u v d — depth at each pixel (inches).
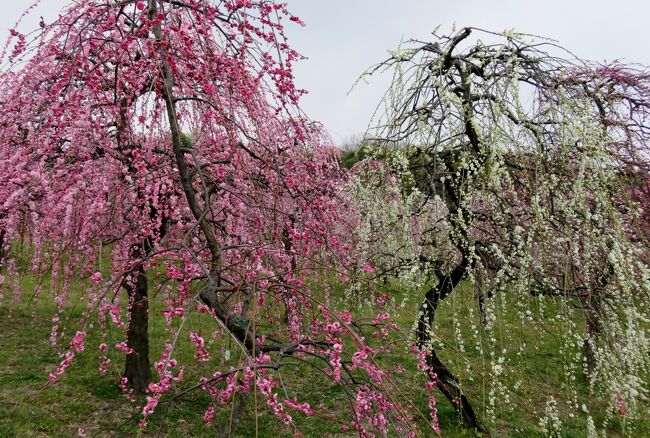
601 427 187.0
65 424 156.6
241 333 90.4
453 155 146.0
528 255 114.8
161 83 112.2
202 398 176.7
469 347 234.2
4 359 210.5
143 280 183.5
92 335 246.4
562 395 209.2
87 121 126.8
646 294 110.6
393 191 138.9
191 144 161.8
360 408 88.2
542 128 122.1
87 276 127.5
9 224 136.7
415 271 137.0
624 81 150.1
